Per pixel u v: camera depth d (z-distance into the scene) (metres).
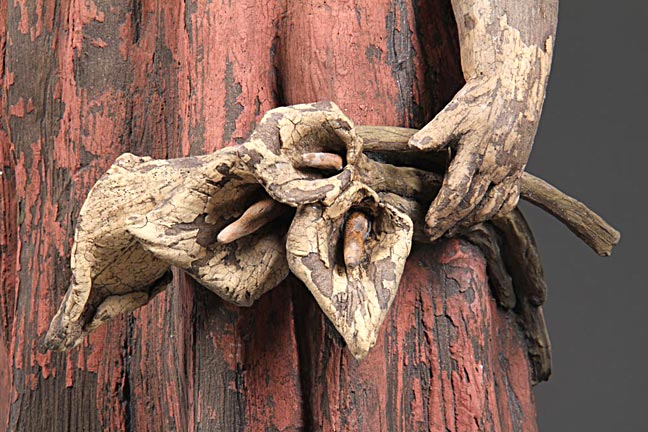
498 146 1.03
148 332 1.19
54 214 1.18
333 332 1.06
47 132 1.19
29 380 1.19
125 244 1.03
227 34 1.08
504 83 1.03
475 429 1.08
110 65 1.17
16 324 1.20
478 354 1.09
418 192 1.06
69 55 1.17
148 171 1.04
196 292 1.08
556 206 1.12
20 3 1.19
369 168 1.04
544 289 1.17
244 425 1.07
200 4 1.09
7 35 1.19
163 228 1.01
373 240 1.00
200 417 1.08
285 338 1.07
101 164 1.17
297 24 1.08
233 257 1.03
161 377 1.18
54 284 1.19
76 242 1.04
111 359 1.19
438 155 1.07
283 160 0.98
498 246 1.13
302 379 1.07
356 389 1.06
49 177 1.19
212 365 1.08
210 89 1.08
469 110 1.02
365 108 1.07
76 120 1.17
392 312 1.08
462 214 1.04
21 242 1.20
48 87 1.18
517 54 1.04
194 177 1.01
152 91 1.17
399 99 1.09
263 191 1.02
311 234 0.98
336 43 1.07
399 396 1.08
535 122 1.04
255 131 0.98
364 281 0.99
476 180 1.03
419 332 1.09
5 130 1.21
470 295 1.09
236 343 1.07
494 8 1.04
